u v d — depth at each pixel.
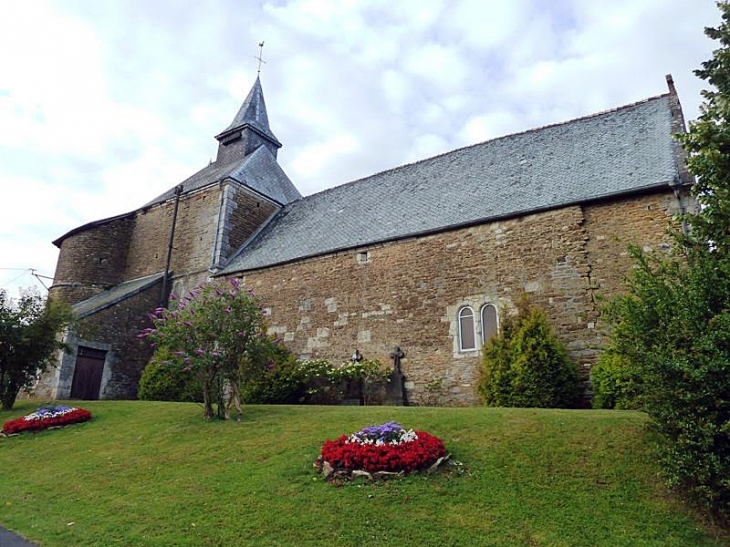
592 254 11.73
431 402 12.84
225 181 20.45
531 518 5.51
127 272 22.84
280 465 7.21
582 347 11.22
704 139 7.18
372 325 14.43
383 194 18.28
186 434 9.32
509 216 12.94
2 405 13.66
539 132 16.67
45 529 5.90
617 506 5.63
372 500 5.99
